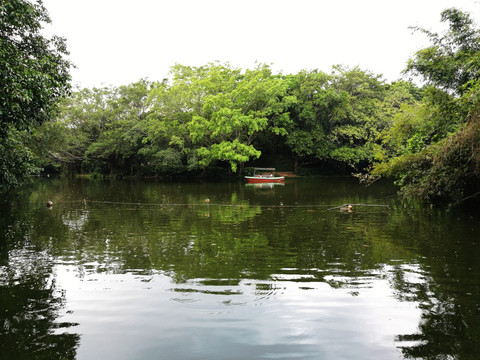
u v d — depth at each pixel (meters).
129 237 10.48
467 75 12.57
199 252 8.78
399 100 42.66
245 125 38.66
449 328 4.82
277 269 7.41
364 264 7.72
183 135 41.81
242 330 4.79
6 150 13.09
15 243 9.71
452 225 11.93
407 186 15.15
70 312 5.37
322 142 44.31
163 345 4.42
